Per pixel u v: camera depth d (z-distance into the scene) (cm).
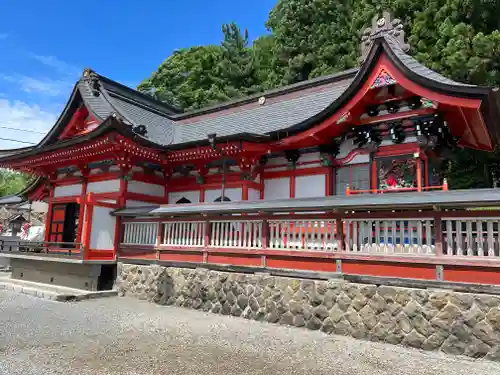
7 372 532
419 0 1822
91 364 572
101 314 922
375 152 1033
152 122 1616
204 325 830
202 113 1658
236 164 1264
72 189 1477
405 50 1006
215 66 3841
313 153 1170
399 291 709
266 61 3538
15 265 1502
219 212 973
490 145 1066
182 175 1400
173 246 1095
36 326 797
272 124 1320
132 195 1295
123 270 1193
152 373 539
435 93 852
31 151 1377
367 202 766
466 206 683
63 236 1455
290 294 838
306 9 2772
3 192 4872
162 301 1065
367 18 2081
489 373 562
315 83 1357
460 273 678
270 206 900
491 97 803
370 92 949
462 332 638
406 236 818
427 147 955
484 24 1620
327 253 823
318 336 752
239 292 923
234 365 581
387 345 695
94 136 1150
